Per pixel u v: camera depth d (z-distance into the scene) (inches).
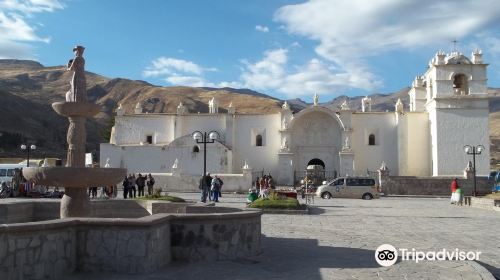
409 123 2244.1
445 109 2105.1
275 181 2285.9
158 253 384.5
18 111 4985.2
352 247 515.8
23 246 321.4
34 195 1330.0
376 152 2271.2
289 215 917.2
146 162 2224.4
